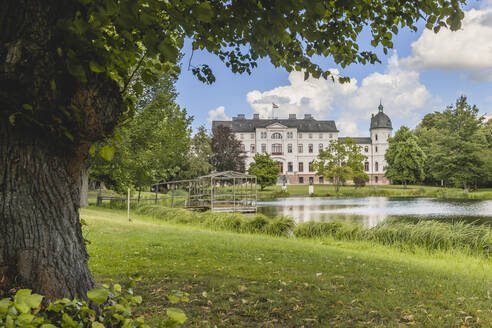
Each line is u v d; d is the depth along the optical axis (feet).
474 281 17.04
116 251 21.48
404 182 200.13
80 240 8.30
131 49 7.25
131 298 6.47
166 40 6.85
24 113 6.55
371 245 32.07
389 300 13.11
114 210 65.41
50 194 7.50
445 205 88.33
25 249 7.11
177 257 20.31
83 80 6.21
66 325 5.41
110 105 7.34
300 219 60.70
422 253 28.96
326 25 12.15
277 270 17.38
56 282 7.35
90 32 6.21
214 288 14.06
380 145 263.08
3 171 7.04
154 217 57.93
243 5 7.97
